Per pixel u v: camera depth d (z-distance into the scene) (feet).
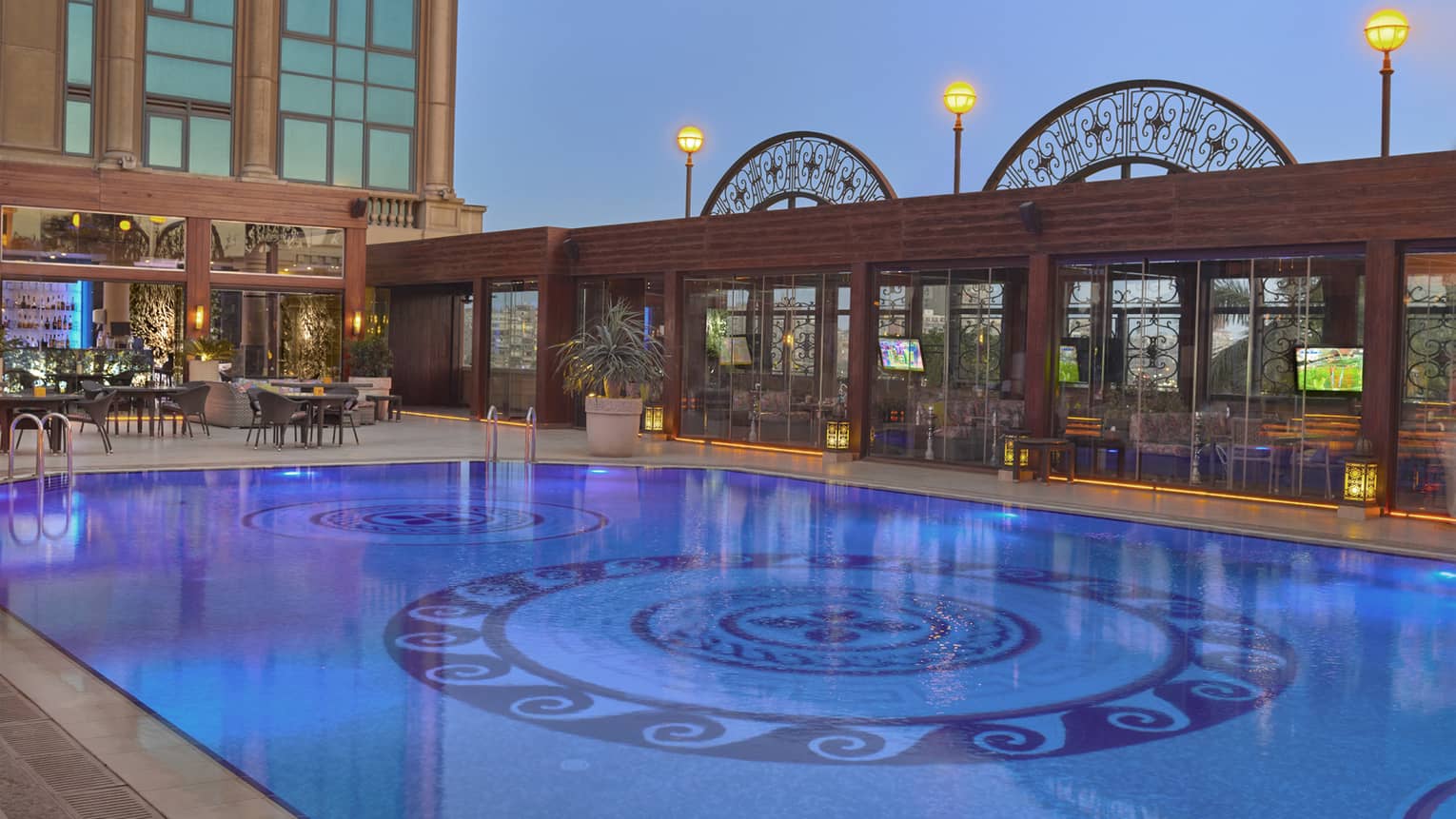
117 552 30.37
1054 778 15.51
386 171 102.06
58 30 88.07
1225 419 46.29
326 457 54.13
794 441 62.75
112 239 79.05
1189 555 33.50
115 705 17.62
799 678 20.11
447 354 97.86
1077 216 49.67
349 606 24.86
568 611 24.97
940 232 54.80
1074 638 23.34
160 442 60.34
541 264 75.97
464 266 82.99
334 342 87.30
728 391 66.23
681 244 67.82
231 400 70.23
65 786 14.12
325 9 98.84
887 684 19.88
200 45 93.76
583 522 37.42
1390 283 41.19
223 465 49.03
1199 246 46.11
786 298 63.00
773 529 36.88
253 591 26.14
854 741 16.85
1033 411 51.60
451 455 56.54
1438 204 39.81
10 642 21.21
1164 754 16.53
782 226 62.13
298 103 97.91
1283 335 44.70
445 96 103.86
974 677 20.39
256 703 18.03
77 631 22.21
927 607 25.96
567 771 15.35
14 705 17.39
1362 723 18.11
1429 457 40.88
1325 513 42.24
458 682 19.40
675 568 30.01
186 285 81.51
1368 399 41.75
